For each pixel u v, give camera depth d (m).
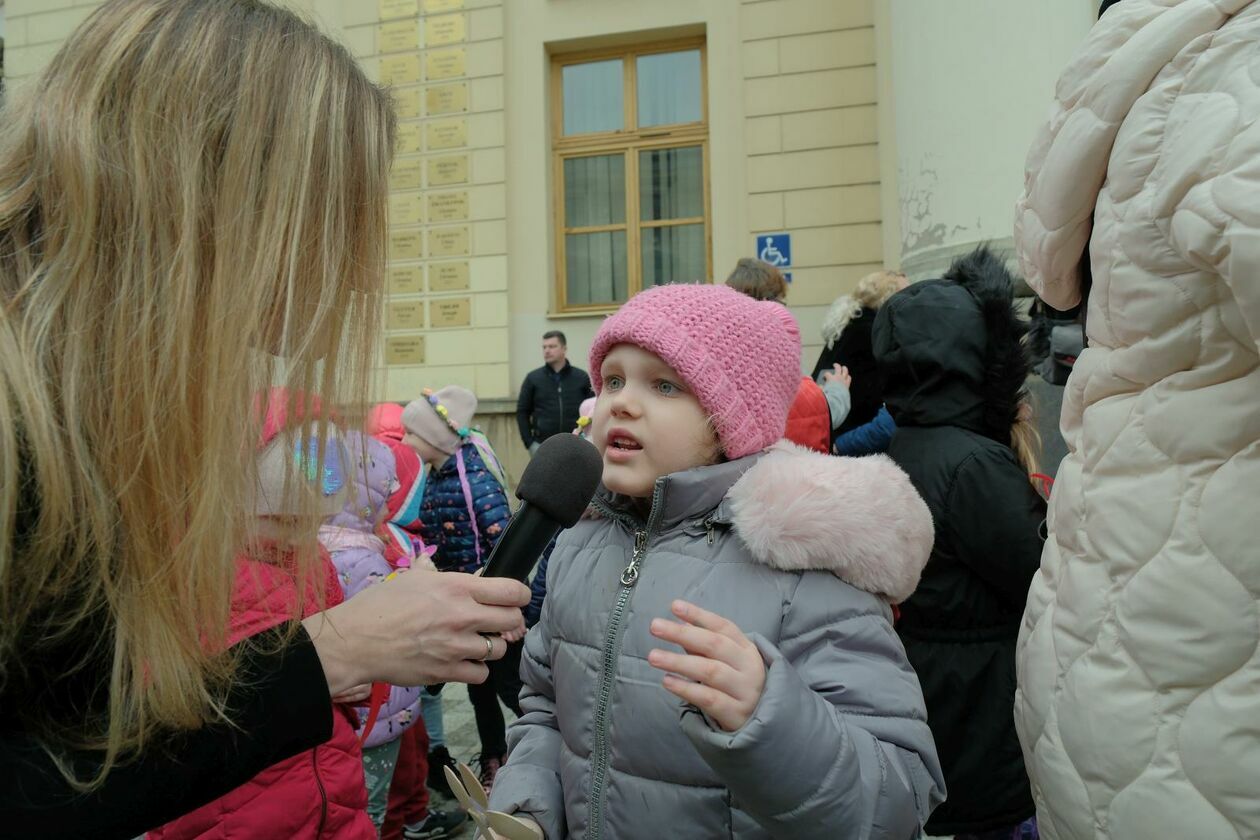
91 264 0.71
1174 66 0.88
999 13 5.05
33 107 0.74
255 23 0.83
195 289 0.74
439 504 3.28
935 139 5.44
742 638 0.97
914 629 1.81
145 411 0.71
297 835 1.41
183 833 1.38
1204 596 0.82
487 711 3.15
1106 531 0.91
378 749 2.18
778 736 0.90
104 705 0.71
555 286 7.93
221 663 0.75
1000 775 1.73
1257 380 0.80
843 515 1.12
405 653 0.84
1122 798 0.87
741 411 1.27
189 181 0.73
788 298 7.16
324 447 0.84
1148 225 0.86
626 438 1.30
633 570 1.26
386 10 7.87
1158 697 0.85
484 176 7.73
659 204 7.89
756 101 7.27
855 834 0.95
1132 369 0.91
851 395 3.69
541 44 7.73
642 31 7.55
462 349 7.74
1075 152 0.98
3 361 0.66
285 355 0.82
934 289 1.91
